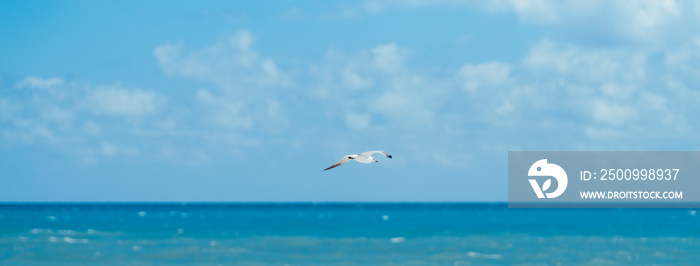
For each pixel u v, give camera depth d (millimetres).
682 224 66750
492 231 54219
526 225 64750
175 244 41719
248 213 120312
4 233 51062
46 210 146875
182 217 92438
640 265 32094
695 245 41406
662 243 42969
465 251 37938
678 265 32188
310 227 60688
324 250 38406
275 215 104688
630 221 75062
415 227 60906
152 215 103688
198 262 32875
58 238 45875
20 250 37562
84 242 42844
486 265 32094
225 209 165500
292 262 33000
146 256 35062
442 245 41406
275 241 44000
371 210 151750
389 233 51719
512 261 33438
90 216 97062
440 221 76062
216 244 41781
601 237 47656
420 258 34625
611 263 32719
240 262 32938
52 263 32219
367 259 34250
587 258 34656
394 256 35531
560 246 40844
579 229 57312
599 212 122625
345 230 55875
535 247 40188
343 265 31984
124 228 58781
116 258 34156
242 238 46531
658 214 107562
